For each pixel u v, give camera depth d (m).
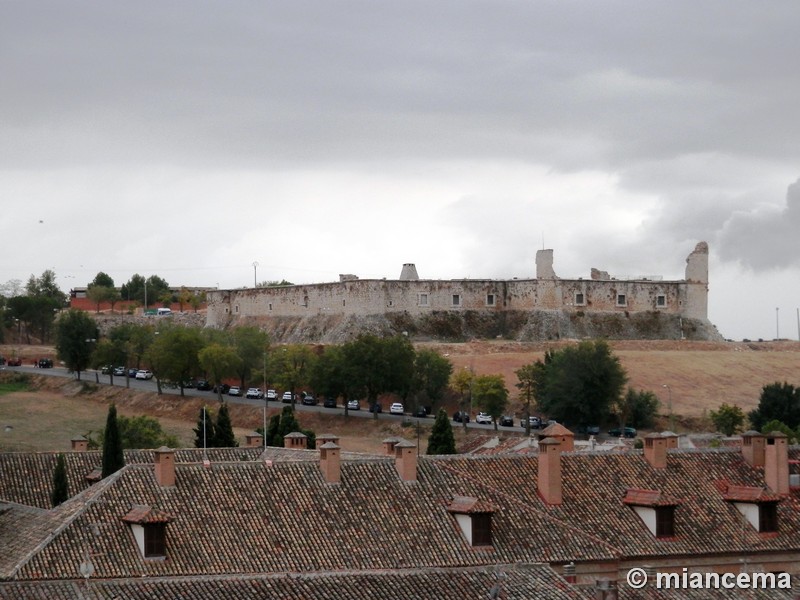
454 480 104.88
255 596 82.06
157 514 91.25
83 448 146.38
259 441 152.38
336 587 84.56
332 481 101.50
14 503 107.56
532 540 99.38
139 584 83.06
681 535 105.25
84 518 92.38
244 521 95.81
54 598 80.12
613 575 100.25
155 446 184.75
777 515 108.81
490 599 84.50
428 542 97.44
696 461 114.38
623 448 137.25
